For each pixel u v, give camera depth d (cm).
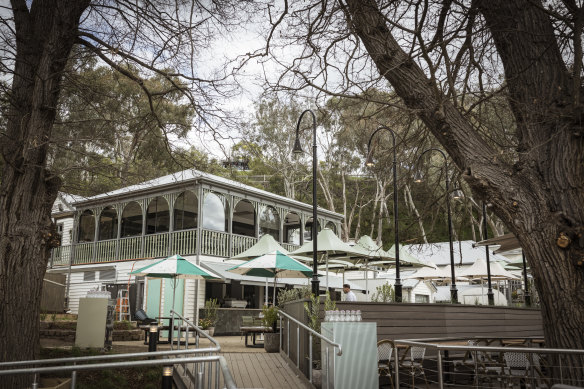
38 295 754
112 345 1227
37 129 766
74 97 1099
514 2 609
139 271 1314
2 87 845
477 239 3531
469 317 1161
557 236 533
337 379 730
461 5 611
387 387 952
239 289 2259
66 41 841
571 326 521
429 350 1045
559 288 530
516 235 569
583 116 537
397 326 989
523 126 598
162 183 2139
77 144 1115
